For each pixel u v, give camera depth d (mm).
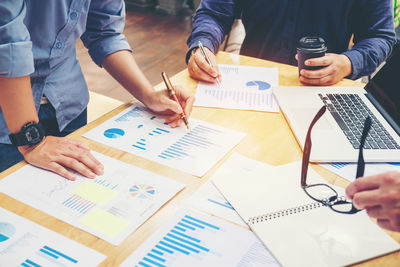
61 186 819
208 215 746
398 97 1029
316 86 1247
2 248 666
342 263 638
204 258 652
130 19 4316
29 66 922
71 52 1331
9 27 860
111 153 919
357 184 639
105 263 642
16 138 923
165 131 1014
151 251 665
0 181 831
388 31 1524
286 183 821
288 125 1051
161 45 3768
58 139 940
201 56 1306
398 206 584
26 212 746
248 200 777
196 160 901
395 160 888
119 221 727
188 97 1104
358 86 1256
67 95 1354
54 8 1108
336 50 1677
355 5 1580
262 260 650
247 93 1210
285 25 1667
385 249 662
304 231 700
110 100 1654
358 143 941
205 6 1669
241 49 1843
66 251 663
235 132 1015
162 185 820
